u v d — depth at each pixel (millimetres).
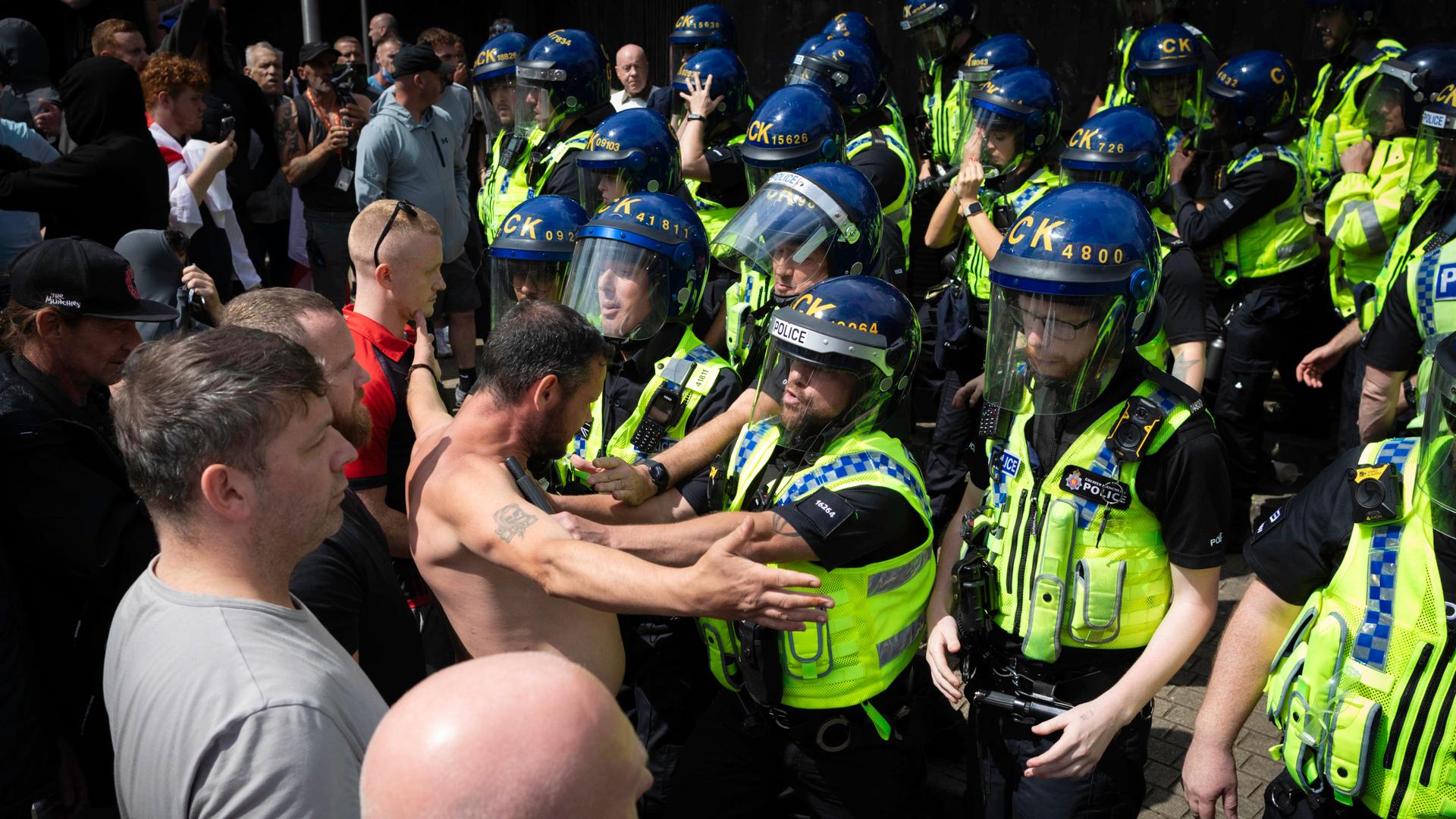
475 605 2145
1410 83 4211
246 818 1377
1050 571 2211
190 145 5219
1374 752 1778
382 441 2801
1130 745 2303
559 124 5559
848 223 3123
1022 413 2312
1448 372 1604
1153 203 3797
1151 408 2121
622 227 2908
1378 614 1774
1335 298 4645
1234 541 4832
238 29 10391
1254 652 2037
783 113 4059
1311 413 6176
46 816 2420
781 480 2412
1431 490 1659
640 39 9180
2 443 2248
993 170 4348
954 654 2414
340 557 2174
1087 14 7375
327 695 1479
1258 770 3340
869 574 2297
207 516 1529
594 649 2229
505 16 9773
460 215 6625
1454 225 2883
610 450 2873
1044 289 2105
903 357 2328
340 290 6742
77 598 2320
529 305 2213
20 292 2428
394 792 942
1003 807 2379
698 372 2879
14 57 5613
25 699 2240
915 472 2389
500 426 2168
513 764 929
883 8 8023
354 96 7375
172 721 1430
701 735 2637
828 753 2398
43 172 4195
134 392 1531
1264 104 4551
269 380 1521
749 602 1837
